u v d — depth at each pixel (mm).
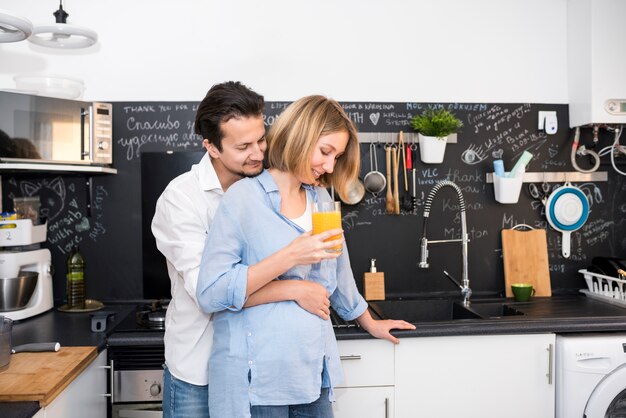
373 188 2631
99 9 2551
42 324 2145
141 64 2570
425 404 2020
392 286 2684
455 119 2557
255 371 1270
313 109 1307
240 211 1304
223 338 1311
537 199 2717
